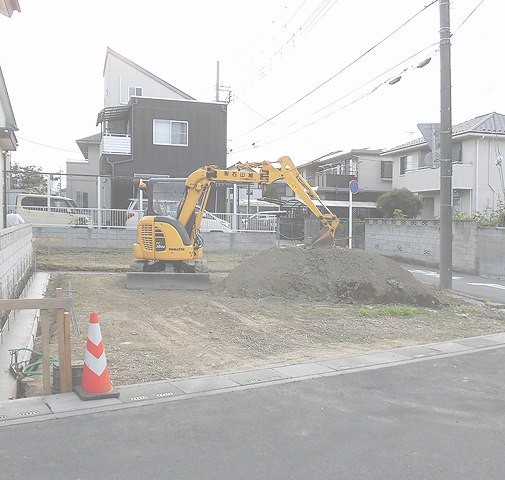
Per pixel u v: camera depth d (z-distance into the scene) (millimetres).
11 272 9055
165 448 3793
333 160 36719
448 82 12656
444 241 13195
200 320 9000
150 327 8375
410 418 4535
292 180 12836
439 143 13836
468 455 3805
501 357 6793
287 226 31547
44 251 19469
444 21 12461
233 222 22531
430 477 3451
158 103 24375
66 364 4996
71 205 22859
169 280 12102
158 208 13797
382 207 25750
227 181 12734
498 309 11094
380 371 6023
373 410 4711
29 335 7137
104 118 25656
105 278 13711
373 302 11117
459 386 5492
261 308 10172
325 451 3816
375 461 3672
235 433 4105
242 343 7461
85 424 4207
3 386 5094
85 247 20750
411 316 9867
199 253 13164
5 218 15828
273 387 5336
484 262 16641
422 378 5766
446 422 4461
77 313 9125
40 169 37438
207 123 25094
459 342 7707
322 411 4656
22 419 4273
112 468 3461
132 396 4934
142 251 12516
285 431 4172
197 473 3422
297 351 7082
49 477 3318
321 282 11555
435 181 24578
